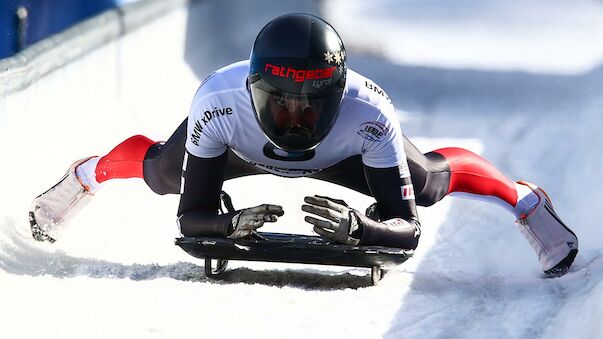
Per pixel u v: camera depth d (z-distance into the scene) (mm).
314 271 25297
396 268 25328
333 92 20578
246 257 22609
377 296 22219
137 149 26000
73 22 55938
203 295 21531
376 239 22172
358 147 23156
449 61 67250
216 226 22312
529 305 21750
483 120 48062
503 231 29453
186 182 23375
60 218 26562
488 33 81812
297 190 34000
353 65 64125
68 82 39844
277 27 20797
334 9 87500
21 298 20703
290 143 20891
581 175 35938
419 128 46750
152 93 49281
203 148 23031
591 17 89312
